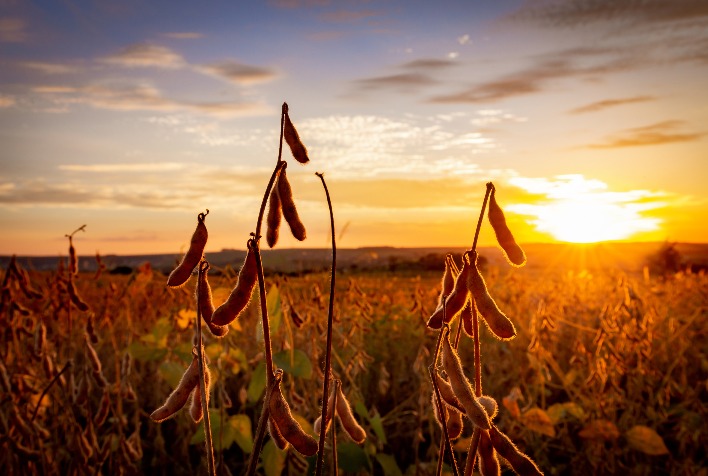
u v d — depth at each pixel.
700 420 5.95
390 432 6.69
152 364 7.06
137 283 6.35
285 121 2.00
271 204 2.05
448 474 4.45
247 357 6.25
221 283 4.98
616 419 6.56
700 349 8.47
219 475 4.28
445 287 2.20
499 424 6.46
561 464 6.10
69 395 4.70
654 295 9.21
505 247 1.98
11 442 4.02
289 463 4.46
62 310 5.07
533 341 6.56
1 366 4.12
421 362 5.36
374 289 9.43
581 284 10.48
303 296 5.79
